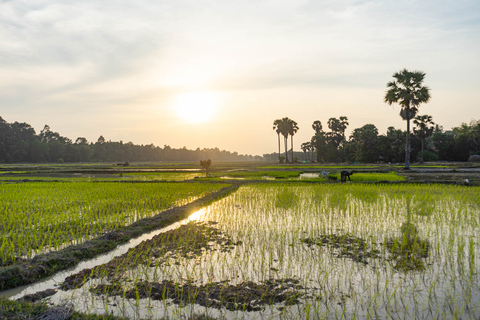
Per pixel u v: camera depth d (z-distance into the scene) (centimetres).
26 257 848
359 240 1002
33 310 556
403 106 4759
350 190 2225
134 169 6309
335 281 691
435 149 8300
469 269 751
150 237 1100
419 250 894
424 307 575
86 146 16625
